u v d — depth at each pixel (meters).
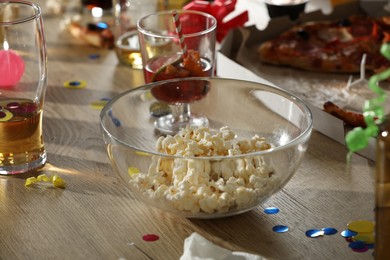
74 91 1.46
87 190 1.10
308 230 0.98
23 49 1.12
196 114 1.25
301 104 1.09
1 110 1.11
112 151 1.01
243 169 0.97
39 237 0.98
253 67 1.55
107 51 1.70
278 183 0.98
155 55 1.35
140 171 0.98
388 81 1.43
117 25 1.61
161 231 0.98
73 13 1.90
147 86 1.21
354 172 1.13
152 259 0.92
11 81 1.12
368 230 0.97
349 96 1.38
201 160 0.96
